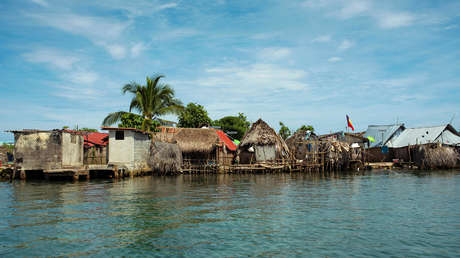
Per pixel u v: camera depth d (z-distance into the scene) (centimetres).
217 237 1030
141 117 3822
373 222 1212
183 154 3922
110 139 3139
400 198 1780
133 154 3125
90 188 2225
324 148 4394
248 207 1502
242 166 3797
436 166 4625
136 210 1427
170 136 4109
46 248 939
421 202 1647
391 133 5762
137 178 3112
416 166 4866
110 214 1345
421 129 5566
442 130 5238
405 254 885
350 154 4575
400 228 1130
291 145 4700
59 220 1241
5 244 970
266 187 2319
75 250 923
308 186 2386
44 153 2919
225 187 2311
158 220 1242
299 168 4069
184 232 1084
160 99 3934
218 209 1452
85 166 2948
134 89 3872
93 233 1074
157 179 3022
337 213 1370
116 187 2289
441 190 2136
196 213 1366
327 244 965
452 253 892
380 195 1894
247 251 910
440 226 1156
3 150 3931
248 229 1118
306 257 864
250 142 3988
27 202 1628
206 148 3897
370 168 4731
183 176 3450
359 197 1816
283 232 1083
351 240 1000
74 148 3216
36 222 1212
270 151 4022
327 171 4291
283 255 879
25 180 2869
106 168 2922
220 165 3822
